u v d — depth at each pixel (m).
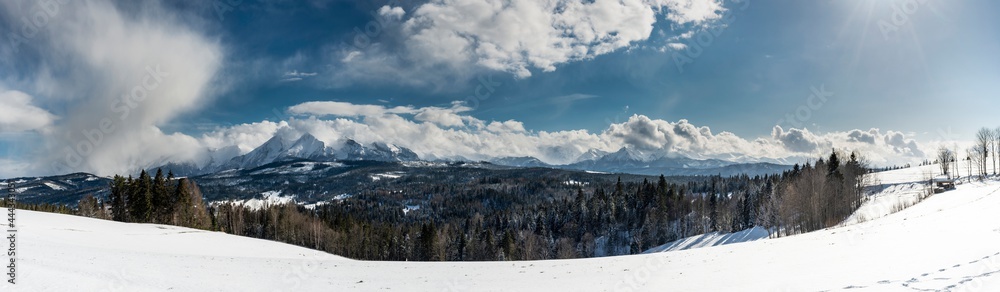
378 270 34.72
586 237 137.00
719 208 135.75
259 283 27.80
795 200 82.94
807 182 84.69
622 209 151.38
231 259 38.47
